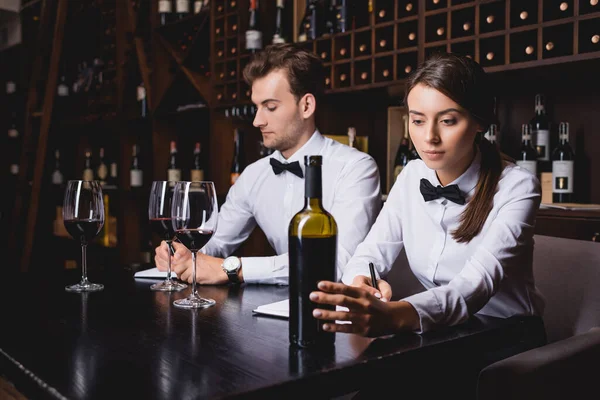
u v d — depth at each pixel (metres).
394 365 0.91
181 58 3.87
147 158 4.48
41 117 4.97
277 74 1.95
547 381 1.07
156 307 1.25
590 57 2.05
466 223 1.38
